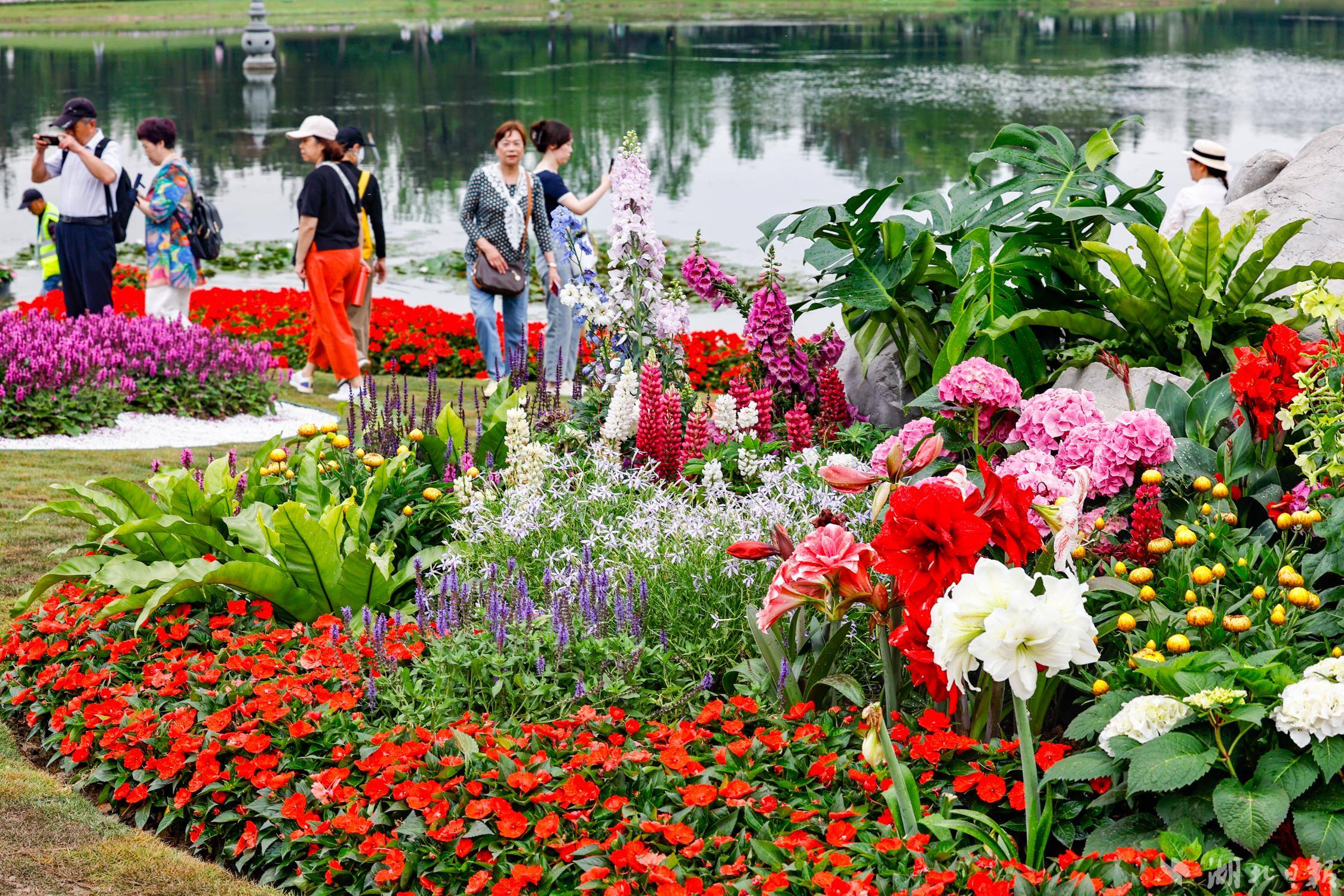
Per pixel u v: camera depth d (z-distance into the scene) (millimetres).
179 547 4664
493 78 41844
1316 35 59656
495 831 3111
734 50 53906
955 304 5367
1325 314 3857
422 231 19375
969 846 3035
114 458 7434
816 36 63062
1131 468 3932
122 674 4094
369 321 10242
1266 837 2705
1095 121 28562
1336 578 3736
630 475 4801
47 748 3943
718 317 14094
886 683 3467
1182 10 83250
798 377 5809
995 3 93500
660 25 72188
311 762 3457
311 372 10234
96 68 45500
